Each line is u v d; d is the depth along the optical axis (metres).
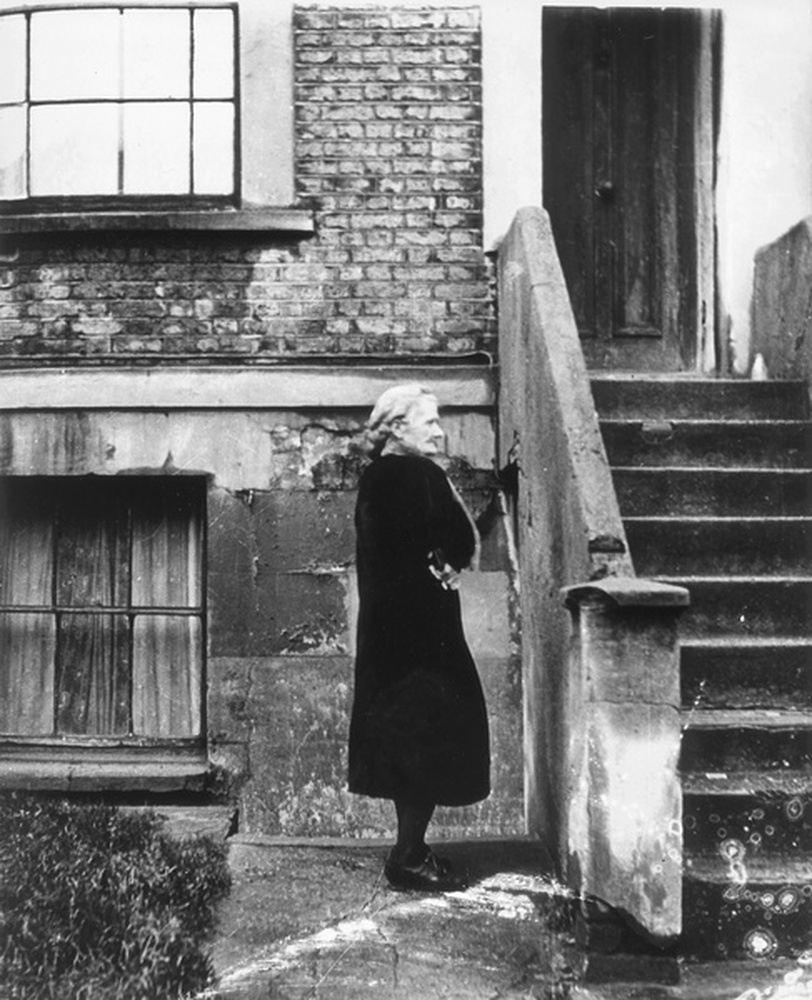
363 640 4.53
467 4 5.64
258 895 4.43
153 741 5.63
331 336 5.62
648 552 5.04
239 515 5.51
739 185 6.14
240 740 5.46
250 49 5.60
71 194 5.69
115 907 3.98
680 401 5.68
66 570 5.70
